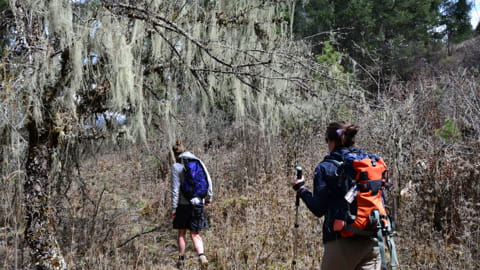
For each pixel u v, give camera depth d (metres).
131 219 6.07
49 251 3.80
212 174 7.04
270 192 5.74
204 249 4.93
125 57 3.46
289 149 6.87
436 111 7.16
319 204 2.75
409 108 5.95
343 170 2.69
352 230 2.64
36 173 3.75
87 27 3.34
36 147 3.74
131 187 7.53
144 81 4.25
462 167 4.98
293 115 4.80
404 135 5.74
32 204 3.72
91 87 3.89
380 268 2.83
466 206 4.49
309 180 6.12
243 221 5.45
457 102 7.29
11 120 3.14
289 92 4.51
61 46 3.37
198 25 4.07
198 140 7.16
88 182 7.06
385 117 5.61
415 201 5.18
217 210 5.80
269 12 4.56
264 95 4.39
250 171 7.04
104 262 4.11
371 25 13.12
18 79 3.18
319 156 6.63
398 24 15.23
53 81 3.54
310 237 4.72
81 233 4.64
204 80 4.35
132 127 4.21
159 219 6.23
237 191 6.82
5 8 4.11
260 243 4.73
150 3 3.82
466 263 3.96
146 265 4.50
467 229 4.38
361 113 5.56
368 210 2.63
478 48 16.23
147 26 3.78
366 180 2.64
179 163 4.58
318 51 11.76
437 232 4.50
